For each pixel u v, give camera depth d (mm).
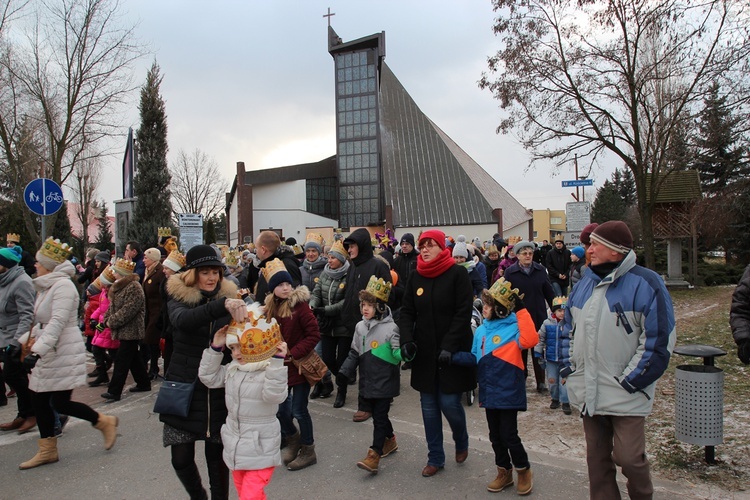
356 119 53750
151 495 4309
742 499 3973
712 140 14828
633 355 3357
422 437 5609
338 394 6867
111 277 7734
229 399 3338
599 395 3400
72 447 5395
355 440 5547
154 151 21859
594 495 3590
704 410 4426
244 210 50094
